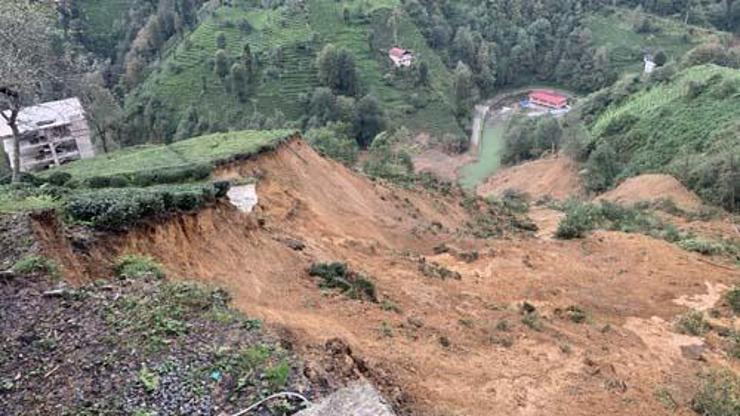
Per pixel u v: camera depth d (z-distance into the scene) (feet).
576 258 89.76
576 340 60.44
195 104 254.47
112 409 29.01
